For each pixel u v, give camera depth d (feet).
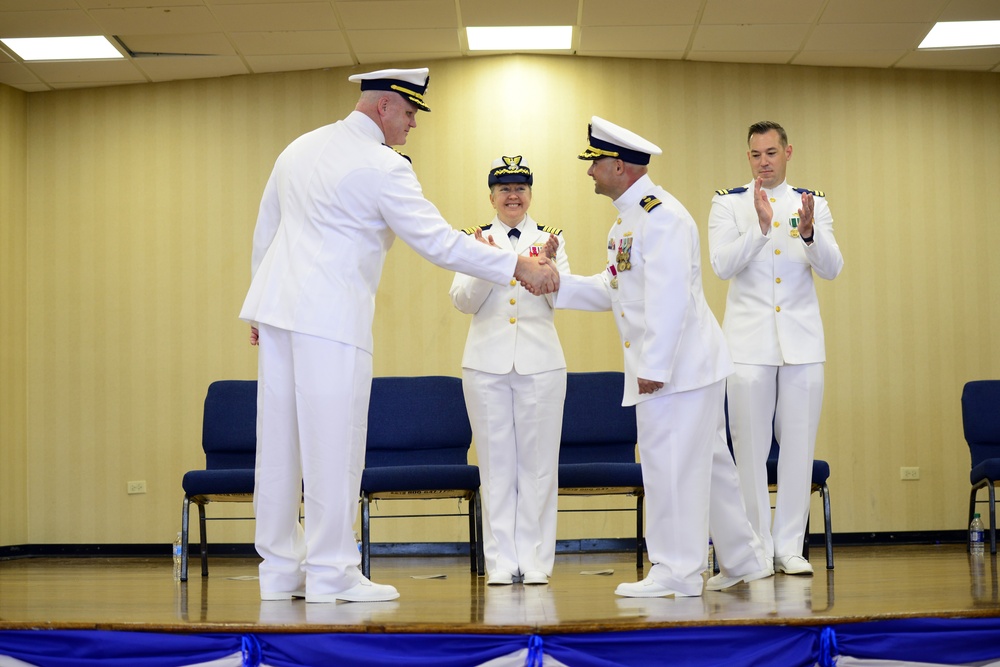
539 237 14.51
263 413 11.16
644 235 11.18
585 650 8.66
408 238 11.15
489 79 24.63
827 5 21.50
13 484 24.76
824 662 8.93
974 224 25.16
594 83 24.68
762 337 14.53
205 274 25.05
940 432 24.72
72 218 25.54
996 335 25.02
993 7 21.54
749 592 11.55
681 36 23.24
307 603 10.81
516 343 13.97
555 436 14.11
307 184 11.17
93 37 22.63
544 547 14.06
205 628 8.87
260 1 21.08
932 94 25.27
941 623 9.16
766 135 14.87
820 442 24.47
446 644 8.64
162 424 24.94
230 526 24.50
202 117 25.29
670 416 11.19
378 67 24.80
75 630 9.01
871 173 25.00
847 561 17.78
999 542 23.81
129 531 24.86
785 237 14.80
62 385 25.31
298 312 10.85
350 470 10.97
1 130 24.94
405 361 24.44
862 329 24.73
